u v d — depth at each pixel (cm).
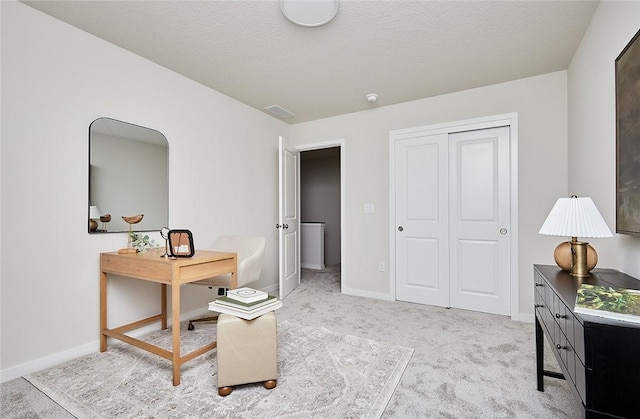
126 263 199
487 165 303
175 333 171
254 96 327
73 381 173
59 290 196
